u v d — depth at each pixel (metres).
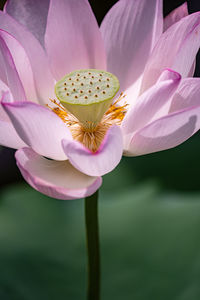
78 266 0.57
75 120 0.50
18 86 0.44
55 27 0.49
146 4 0.49
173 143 0.44
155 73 0.47
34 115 0.42
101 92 0.47
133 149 0.44
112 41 0.50
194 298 0.54
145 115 0.44
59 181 0.44
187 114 0.42
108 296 0.55
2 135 0.44
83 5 0.48
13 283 0.55
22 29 0.48
